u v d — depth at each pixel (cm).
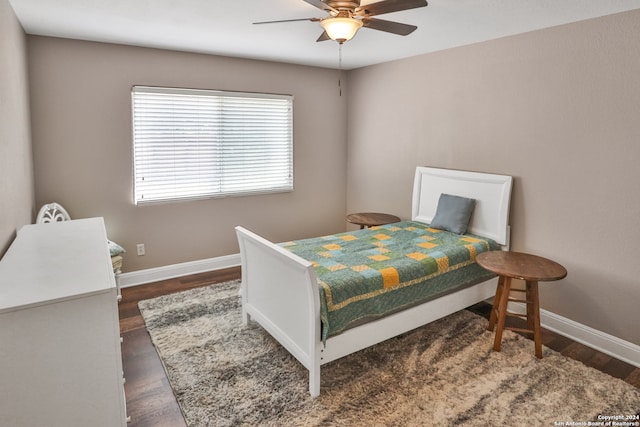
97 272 167
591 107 285
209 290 389
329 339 234
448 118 392
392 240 345
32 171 333
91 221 273
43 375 143
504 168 347
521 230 339
